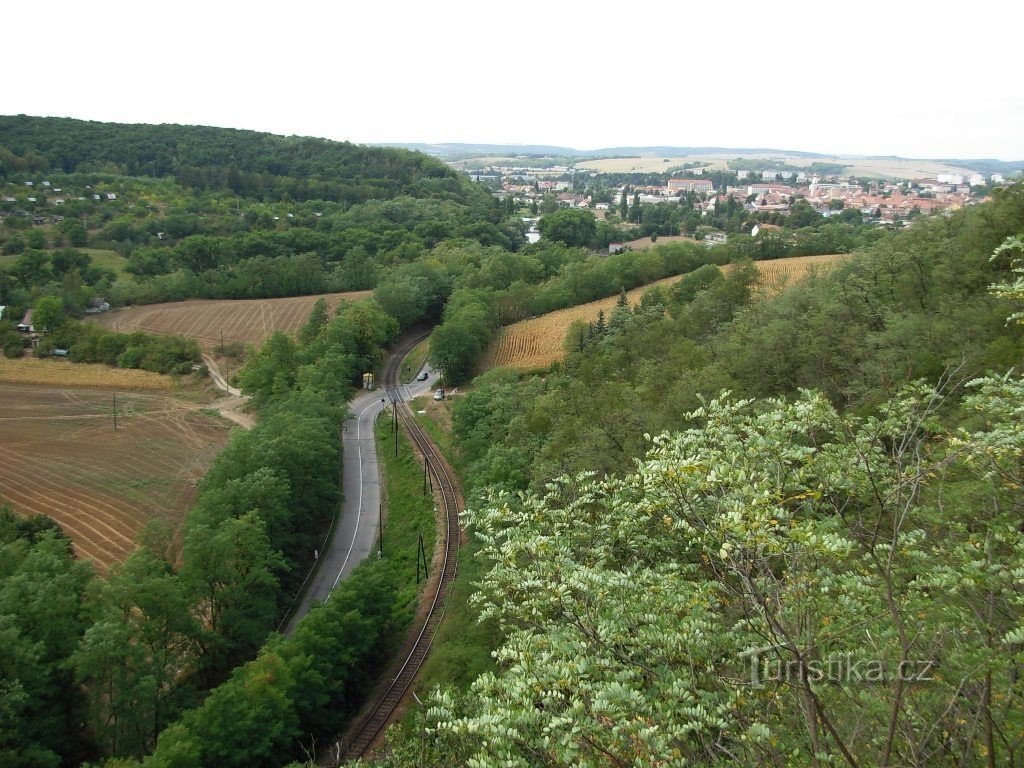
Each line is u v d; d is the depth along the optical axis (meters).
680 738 8.88
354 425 76.88
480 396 63.84
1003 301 30.42
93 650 28.98
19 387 89.12
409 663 34.66
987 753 8.28
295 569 47.09
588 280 108.31
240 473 49.72
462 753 16.72
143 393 89.62
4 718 27.59
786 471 11.36
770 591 9.73
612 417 35.06
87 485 61.78
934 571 9.98
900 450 10.70
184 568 37.09
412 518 54.00
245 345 101.06
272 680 29.52
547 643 10.53
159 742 25.64
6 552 36.31
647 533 14.68
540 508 14.13
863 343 34.56
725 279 71.56
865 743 9.30
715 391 34.34
